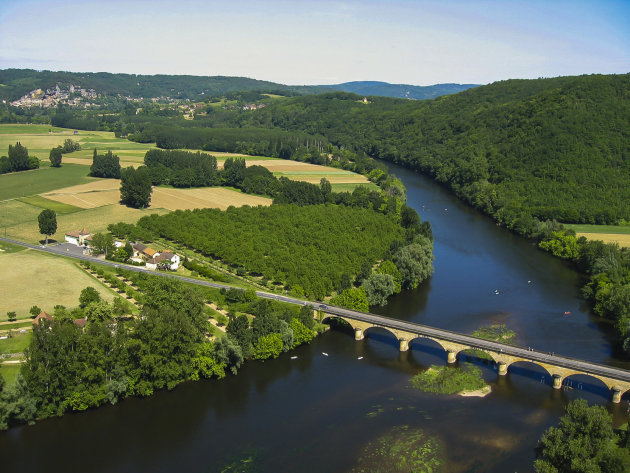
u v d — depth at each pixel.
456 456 131.12
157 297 183.50
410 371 172.50
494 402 154.88
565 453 117.25
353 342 193.00
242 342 174.00
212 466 127.75
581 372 157.25
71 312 185.12
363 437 138.25
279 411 150.00
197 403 154.00
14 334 173.75
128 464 128.50
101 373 150.12
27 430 140.50
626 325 188.00
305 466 127.38
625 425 141.75
